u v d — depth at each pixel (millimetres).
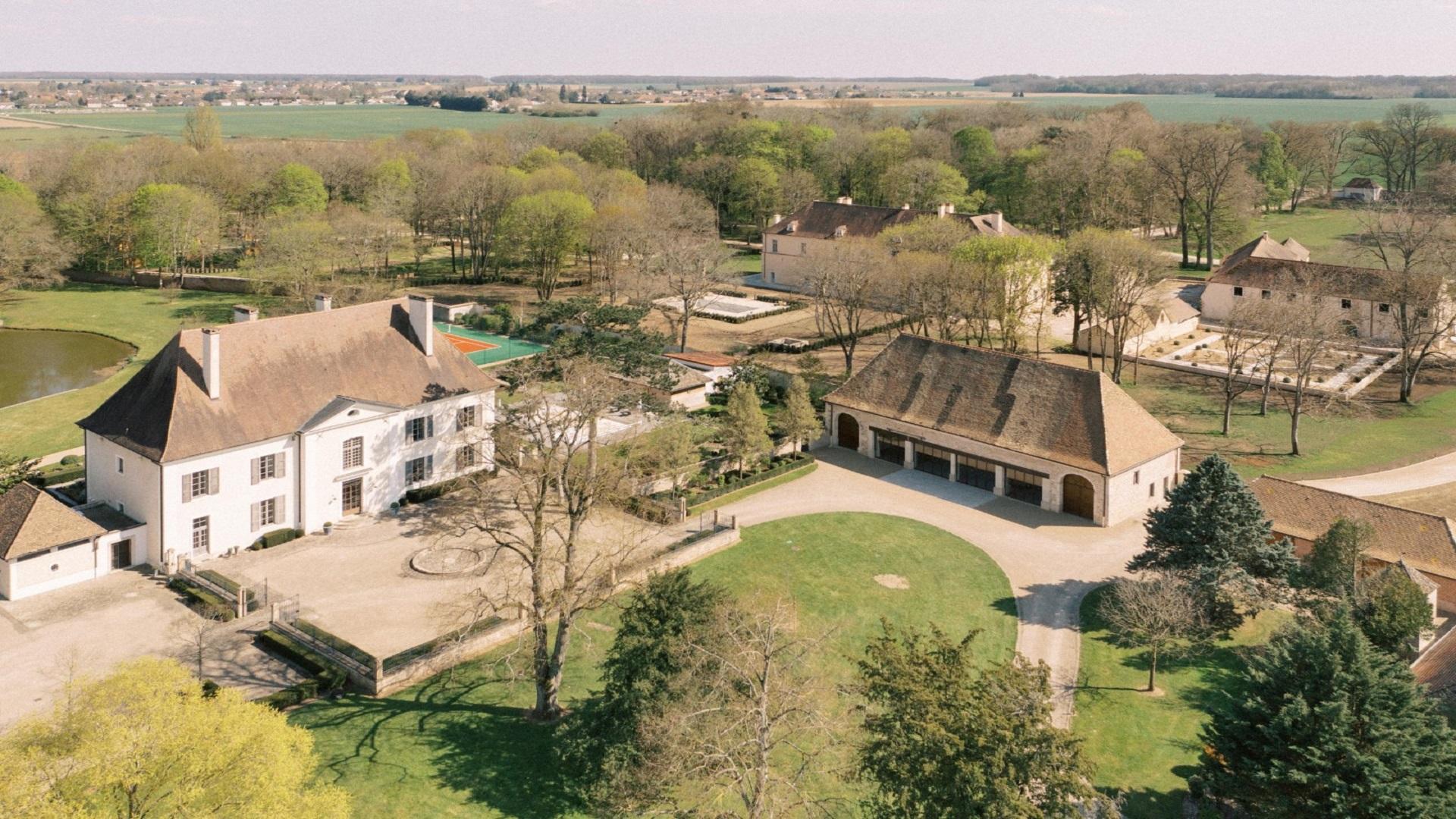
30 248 157750
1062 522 86000
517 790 49875
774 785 45875
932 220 143750
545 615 58188
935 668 43844
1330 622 54188
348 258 159000
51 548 69062
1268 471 95375
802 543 80750
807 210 175875
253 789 37156
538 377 91562
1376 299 138375
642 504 84188
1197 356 133375
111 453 75438
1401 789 42719
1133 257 117625
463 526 79750
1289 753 45844
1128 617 63969
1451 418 110188
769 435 99875
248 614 67875
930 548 80688
